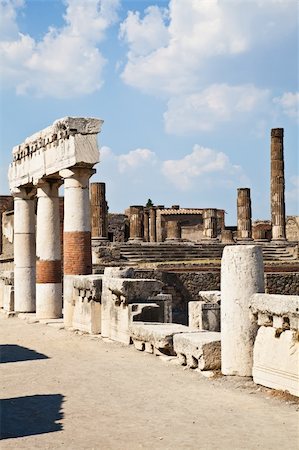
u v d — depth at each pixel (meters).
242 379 12.55
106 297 18.89
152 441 8.86
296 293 35.78
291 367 11.17
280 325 11.50
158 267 37.19
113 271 19.41
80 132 22.05
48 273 24.70
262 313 12.02
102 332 19.12
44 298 24.62
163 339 15.13
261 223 68.25
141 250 44.56
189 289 35.25
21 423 9.96
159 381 12.81
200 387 12.18
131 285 17.59
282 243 52.34
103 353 16.34
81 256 22.20
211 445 8.62
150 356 15.68
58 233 25.08
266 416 10.01
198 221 73.44
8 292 28.30
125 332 17.61
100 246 41.84
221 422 9.73
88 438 9.07
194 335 14.43
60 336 19.91
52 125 23.45
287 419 9.83
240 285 12.66
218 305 19.50
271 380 11.70
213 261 41.56
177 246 46.62
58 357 16.09
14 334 20.98
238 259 12.72
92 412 10.54
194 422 9.77
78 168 22.20
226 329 12.83
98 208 46.38
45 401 11.38
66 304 21.84
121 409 10.69
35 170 25.17
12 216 40.47
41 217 24.89
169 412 10.41
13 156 27.72
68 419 10.13
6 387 12.64
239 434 9.09
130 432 9.33
